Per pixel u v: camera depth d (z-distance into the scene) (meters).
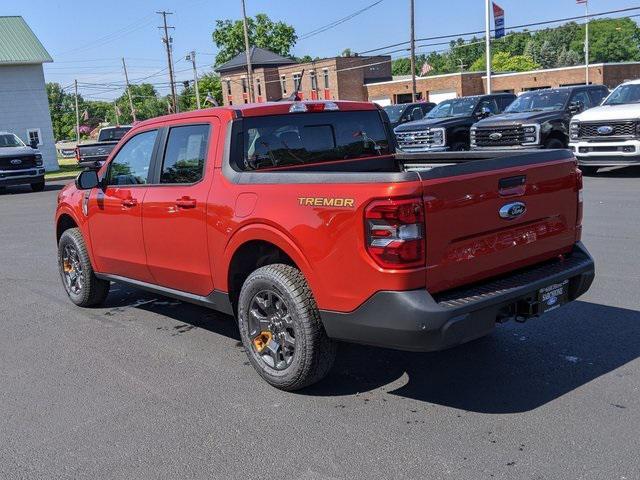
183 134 5.22
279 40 90.12
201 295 5.14
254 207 4.41
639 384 4.29
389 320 3.75
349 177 3.88
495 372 4.62
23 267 9.03
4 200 19.52
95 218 6.17
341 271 3.92
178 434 3.96
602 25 118.88
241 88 82.00
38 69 32.91
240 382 4.70
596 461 3.40
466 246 3.91
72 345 5.67
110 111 120.12
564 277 4.32
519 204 4.15
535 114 16.00
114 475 3.54
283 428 3.97
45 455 3.78
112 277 6.25
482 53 127.81
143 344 5.62
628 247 7.98
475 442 3.67
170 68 67.56
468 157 5.23
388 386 4.52
